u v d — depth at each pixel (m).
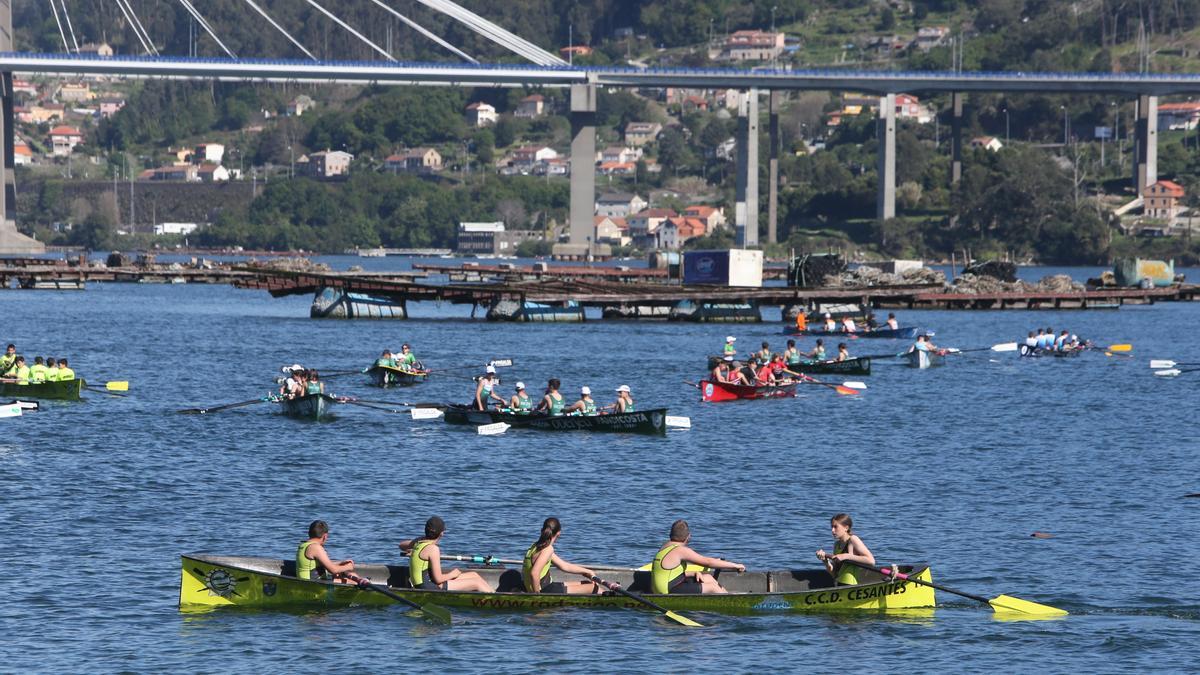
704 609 107.56
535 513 142.25
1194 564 122.81
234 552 124.81
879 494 154.25
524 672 95.31
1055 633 104.31
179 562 120.56
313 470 165.12
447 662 96.94
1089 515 143.12
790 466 172.50
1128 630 105.06
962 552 126.88
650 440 192.12
